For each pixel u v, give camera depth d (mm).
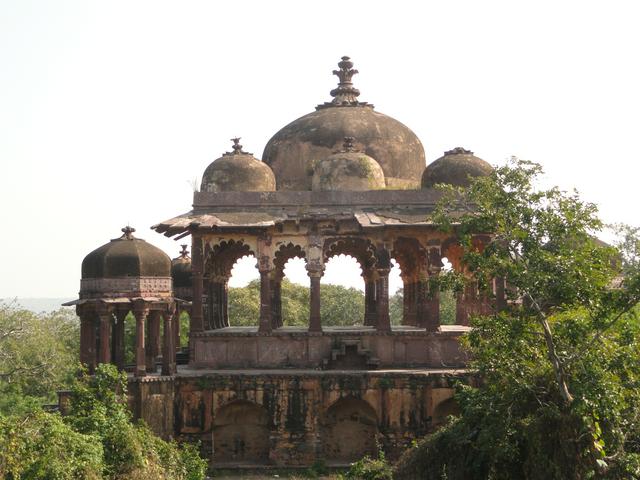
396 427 25250
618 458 16078
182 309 31969
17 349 36438
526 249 17531
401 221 26578
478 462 19000
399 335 26953
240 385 25312
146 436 20812
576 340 17094
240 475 24641
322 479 24172
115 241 25312
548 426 17438
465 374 25297
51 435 17906
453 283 18672
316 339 26969
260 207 27938
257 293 50781
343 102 31812
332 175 28219
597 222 17594
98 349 27344
